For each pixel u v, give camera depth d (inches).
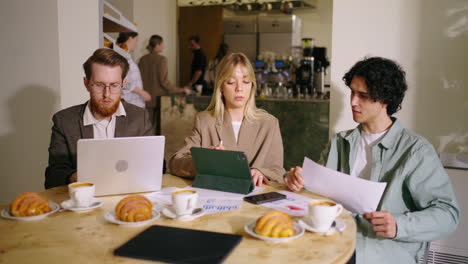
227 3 243.4
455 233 70.4
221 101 79.8
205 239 38.8
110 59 68.7
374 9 91.3
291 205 51.9
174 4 253.3
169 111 186.4
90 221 45.5
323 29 280.8
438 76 88.7
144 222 44.1
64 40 99.8
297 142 156.2
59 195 55.9
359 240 57.2
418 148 57.2
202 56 224.1
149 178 56.6
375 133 63.0
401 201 58.0
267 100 158.4
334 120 96.7
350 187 51.2
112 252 36.9
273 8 255.8
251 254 36.5
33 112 100.7
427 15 87.8
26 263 34.6
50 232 42.0
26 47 99.3
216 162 58.7
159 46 197.8
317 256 36.3
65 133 73.0
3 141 103.5
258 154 78.0
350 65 94.2
